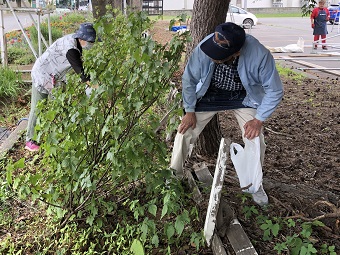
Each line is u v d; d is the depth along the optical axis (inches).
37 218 162.4
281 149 225.1
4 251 146.0
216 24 185.5
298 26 1196.5
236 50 129.7
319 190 172.7
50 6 478.6
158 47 137.0
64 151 139.4
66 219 151.5
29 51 519.5
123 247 140.5
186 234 143.4
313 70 495.8
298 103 329.1
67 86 140.0
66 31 756.0
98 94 133.1
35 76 210.8
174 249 139.6
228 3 186.9
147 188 146.7
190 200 160.9
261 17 1622.8
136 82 135.8
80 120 132.5
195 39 187.8
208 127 196.9
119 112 133.9
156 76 133.2
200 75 143.3
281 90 139.6
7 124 279.3
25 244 149.7
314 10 659.4
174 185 147.4
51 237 151.1
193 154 201.5
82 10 1272.1
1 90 321.1
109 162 142.8
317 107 318.0
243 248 132.2
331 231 145.9
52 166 144.9
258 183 145.9
